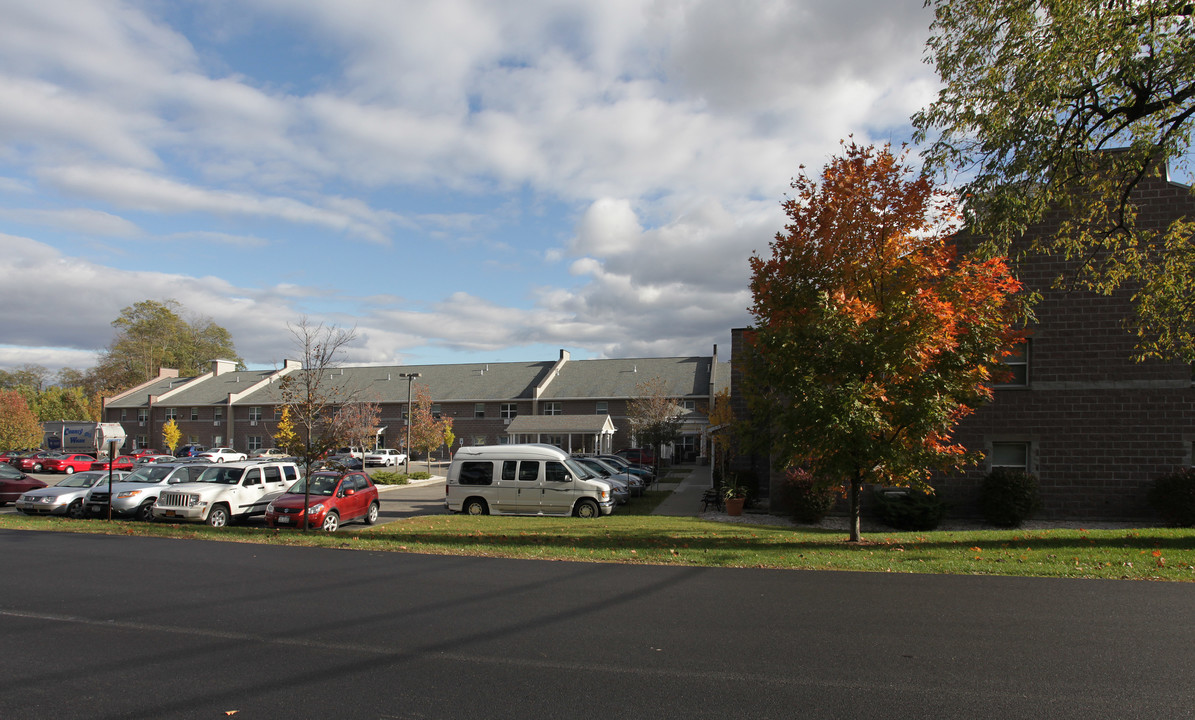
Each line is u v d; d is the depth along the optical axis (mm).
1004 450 19375
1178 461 18250
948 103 13906
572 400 57656
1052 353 19062
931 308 12297
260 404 63594
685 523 18312
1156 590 8445
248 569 10219
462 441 59469
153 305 91000
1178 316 14523
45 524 16625
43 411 73062
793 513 19828
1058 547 12227
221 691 5188
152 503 19594
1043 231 19047
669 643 6340
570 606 7773
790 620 7125
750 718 4633
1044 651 6020
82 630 6879
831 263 13758
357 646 6309
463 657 5977
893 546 13016
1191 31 11945
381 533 15641
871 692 5090
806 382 12648
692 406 55062
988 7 13273
